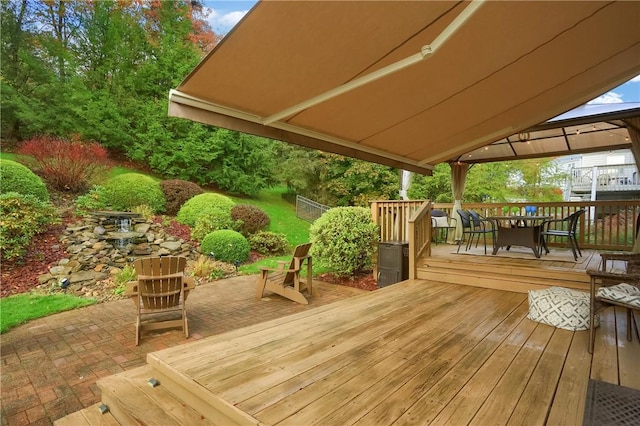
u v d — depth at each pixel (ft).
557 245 24.27
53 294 17.67
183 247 25.94
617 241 21.91
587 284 13.65
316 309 12.13
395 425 5.41
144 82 40.37
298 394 6.36
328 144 14.29
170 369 7.47
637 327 10.02
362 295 14.24
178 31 43.80
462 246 25.27
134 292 13.33
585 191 53.93
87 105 34.65
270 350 8.46
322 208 45.03
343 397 6.25
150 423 6.56
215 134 41.39
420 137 16.30
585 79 13.75
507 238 19.26
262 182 45.37
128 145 38.47
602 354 8.18
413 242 17.46
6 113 30.83
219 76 8.79
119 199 28.07
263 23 7.13
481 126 16.48
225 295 19.47
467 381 6.85
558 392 6.41
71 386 9.67
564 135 23.30
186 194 32.35
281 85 9.48
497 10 8.51
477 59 10.58
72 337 13.21
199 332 13.94
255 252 30.40
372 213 23.11
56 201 26.05
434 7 7.64
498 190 48.44
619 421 5.46
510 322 10.64
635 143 17.70
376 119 13.32
